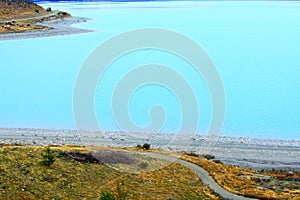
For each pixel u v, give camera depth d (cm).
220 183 3102
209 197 2820
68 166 3005
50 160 2989
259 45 12875
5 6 17625
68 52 11569
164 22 16925
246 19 19125
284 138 5338
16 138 5216
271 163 4391
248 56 11300
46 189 2670
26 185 2673
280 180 3422
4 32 14238
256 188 3103
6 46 12694
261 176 3500
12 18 16638
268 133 5494
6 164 2914
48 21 16825
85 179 2859
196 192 2877
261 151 4784
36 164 2978
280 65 10338
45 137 5269
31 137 5272
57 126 5828
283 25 17225
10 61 10831
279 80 8875
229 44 12875
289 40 13775
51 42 13100
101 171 2994
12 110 6719
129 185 2830
